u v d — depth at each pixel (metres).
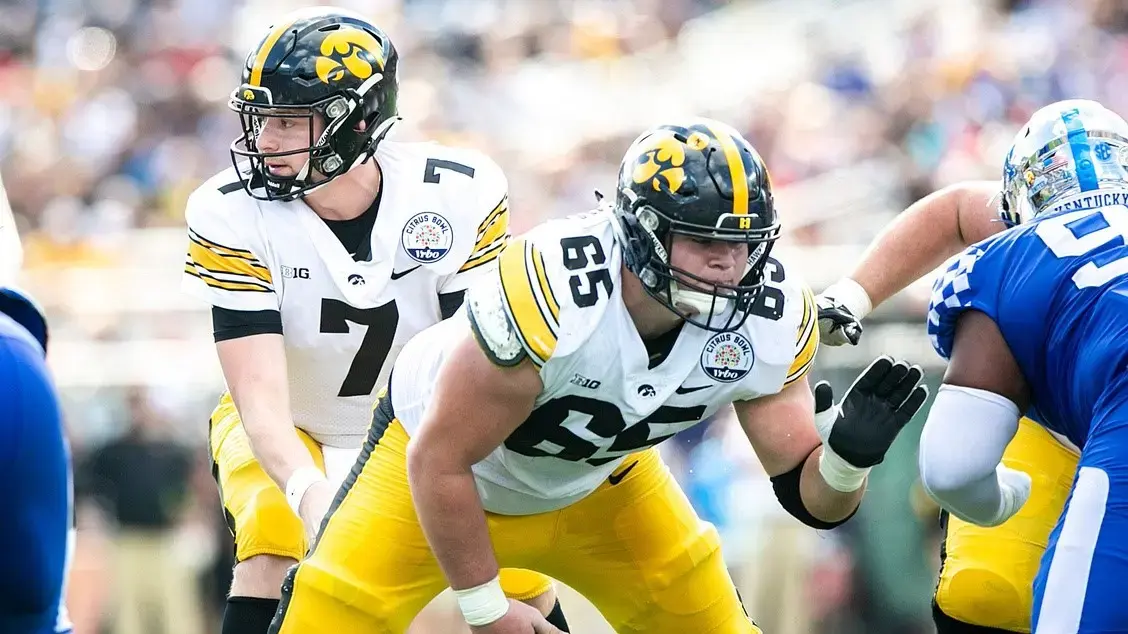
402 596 9.99
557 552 10.48
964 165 29.03
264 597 11.26
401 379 10.02
